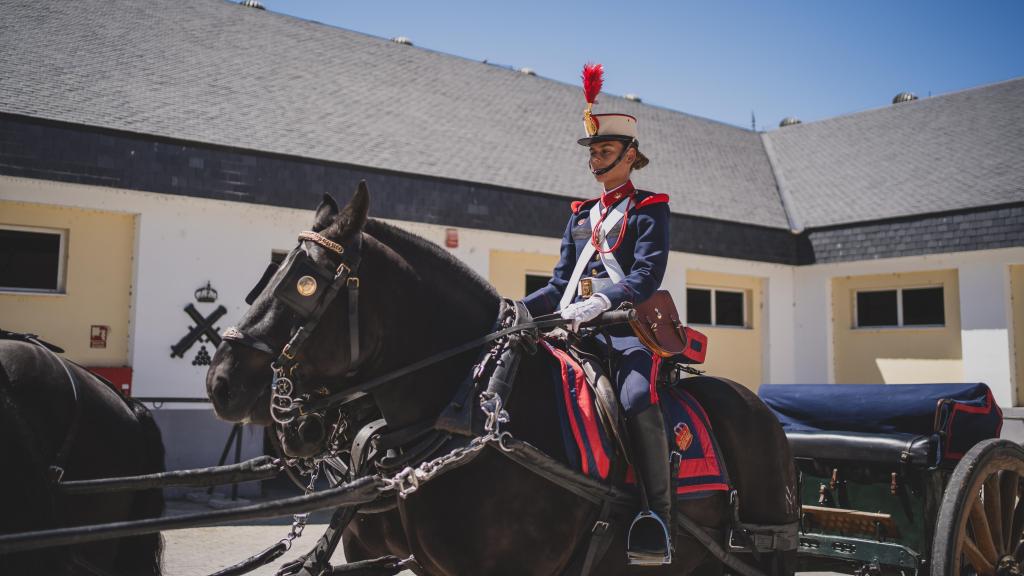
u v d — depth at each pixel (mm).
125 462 3291
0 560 2586
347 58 14828
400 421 2982
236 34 13836
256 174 10133
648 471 3068
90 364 9539
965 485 3807
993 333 13031
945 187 14562
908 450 4230
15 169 8758
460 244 11773
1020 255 12828
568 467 2902
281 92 12492
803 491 4715
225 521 2295
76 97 9906
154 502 3414
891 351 14523
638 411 3102
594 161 3533
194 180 9758
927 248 13570
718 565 3613
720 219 14305
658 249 3297
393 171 11047
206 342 9938
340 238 2793
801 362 15281
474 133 13836
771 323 15141
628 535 3018
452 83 15797
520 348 3096
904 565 4094
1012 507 4195
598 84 3557
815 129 19531
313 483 3342
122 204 9547
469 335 3098
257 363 2664
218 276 10047
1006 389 12867
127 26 12555
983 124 16562
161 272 9727
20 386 2969
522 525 2850
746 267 14922
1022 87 17344
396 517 3154
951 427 4273
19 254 9383
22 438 2709
